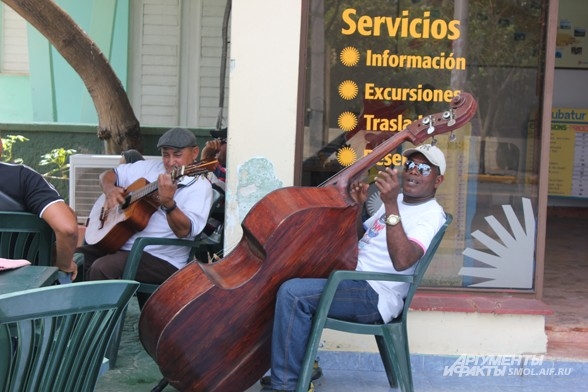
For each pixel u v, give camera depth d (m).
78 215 6.40
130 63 8.78
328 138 4.57
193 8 8.74
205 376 3.48
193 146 4.59
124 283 2.30
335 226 3.52
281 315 3.46
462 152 4.64
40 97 8.79
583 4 9.46
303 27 4.43
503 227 4.66
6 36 8.97
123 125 6.81
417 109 4.59
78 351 2.28
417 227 3.63
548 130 4.59
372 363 4.50
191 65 8.81
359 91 4.57
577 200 9.89
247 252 3.59
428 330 4.46
